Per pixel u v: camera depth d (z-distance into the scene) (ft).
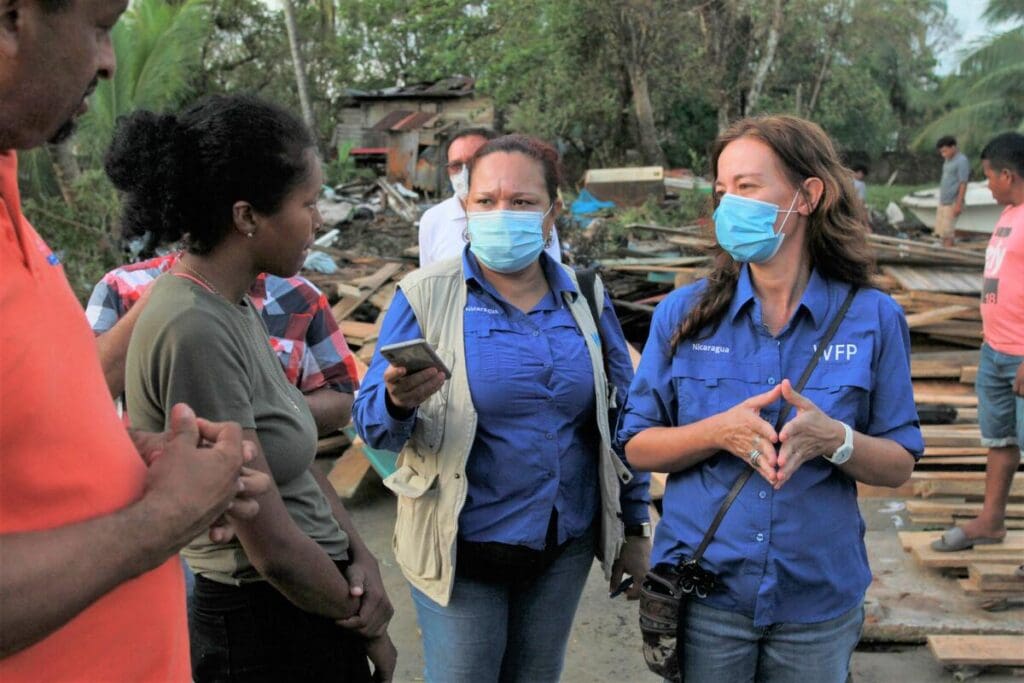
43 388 3.48
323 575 5.84
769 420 6.95
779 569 6.86
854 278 7.12
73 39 3.55
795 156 6.86
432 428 7.65
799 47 78.59
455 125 84.58
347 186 58.29
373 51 102.06
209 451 4.17
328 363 9.21
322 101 93.20
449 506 7.58
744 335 7.12
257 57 86.58
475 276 7.95
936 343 24.58
